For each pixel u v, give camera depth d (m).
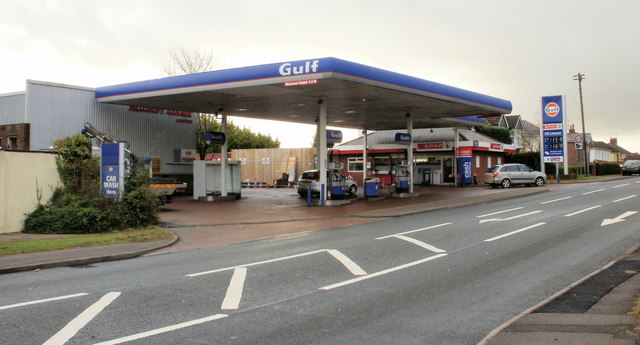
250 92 22.05
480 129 48.72
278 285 7.80
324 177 23.47
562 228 13.69
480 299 6.93
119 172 15.97
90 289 7.77
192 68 37.78
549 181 39.56
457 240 12.03
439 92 22.69
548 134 37.62
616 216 15.86
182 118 31.92
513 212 17.98
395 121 34.53
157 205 17.03
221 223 17.02
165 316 6.20
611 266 8.80
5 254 10.87
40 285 8.20
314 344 5.19
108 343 5.23
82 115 26.47
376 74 19.38
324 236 13.51
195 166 27.69
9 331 5.63
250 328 5.71
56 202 15.84
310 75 18.14
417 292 7.32
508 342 5.02
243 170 46.06
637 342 4.80
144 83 23.58
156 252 11.71
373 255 10.27
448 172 40.16
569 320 5.69
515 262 9.40
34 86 24.64
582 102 51.19
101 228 14.82
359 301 6.86
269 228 15.74
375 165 42.25
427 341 5.28
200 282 8.09
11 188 14.98
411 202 24.02
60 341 5.29
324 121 23.59
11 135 24.73
